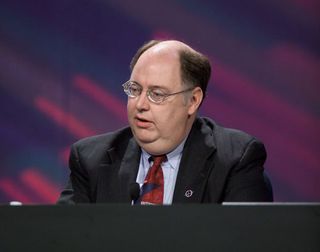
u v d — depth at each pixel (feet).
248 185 16.11
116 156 17.01
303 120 32.65
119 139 17.49
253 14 32.45
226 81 32.71
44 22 33.53
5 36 33.63
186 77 15.88
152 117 15.58
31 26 33.58
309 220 9.35
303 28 32.32
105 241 9.42
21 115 34.04
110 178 16.57
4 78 33.83
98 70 33.42
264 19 32.45
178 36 32.63
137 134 15.87
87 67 33.50
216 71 32.71
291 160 32.99
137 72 15.74
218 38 32.58
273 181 33.22
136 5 32.81
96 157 17.16
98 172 16.81
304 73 32.53
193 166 16.19
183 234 9.41
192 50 16.31
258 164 16.84
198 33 32.58
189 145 16.56
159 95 15.58
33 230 9.48
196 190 15.88
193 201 15.75
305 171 33.01
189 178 15.99
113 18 33.06
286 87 32.63
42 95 33.83
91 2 33.14
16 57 33.73
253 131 32.89
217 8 32.45
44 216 9.48
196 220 9.42
